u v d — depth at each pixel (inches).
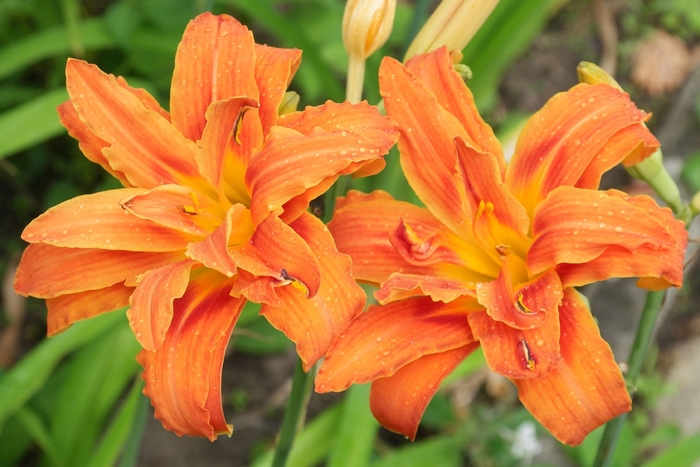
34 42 38.4
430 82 23.0
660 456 30.5
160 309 21.8
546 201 22.5
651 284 22.4
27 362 31.0
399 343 22.3
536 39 52.1
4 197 45.1
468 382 40.9
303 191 21.8
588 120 22.8
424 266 23.3
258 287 21.7
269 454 32.3
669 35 52.4
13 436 36.0
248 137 22.6
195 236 23.0
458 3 24.0
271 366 42.4
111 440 30.7
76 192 43.9
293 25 33.4
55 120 33.1
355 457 31.0
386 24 24.1
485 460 36.5
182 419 22.2
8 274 42.6
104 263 23.0
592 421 21.8
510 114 49.1
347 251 23.0
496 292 22.4
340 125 22.2
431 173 22.9
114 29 38.4
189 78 23.0
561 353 22.1
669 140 47.8
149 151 22.9
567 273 22.4
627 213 21.8
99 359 32.9
